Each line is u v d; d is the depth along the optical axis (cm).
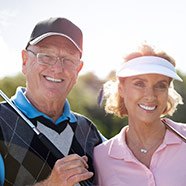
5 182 394
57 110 426
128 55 407
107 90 431
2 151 394
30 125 393
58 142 418
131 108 401
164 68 391
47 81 421
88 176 370
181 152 390
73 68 430
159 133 402
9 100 402
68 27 430
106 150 411
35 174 400
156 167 388
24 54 437
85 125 449
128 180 393
